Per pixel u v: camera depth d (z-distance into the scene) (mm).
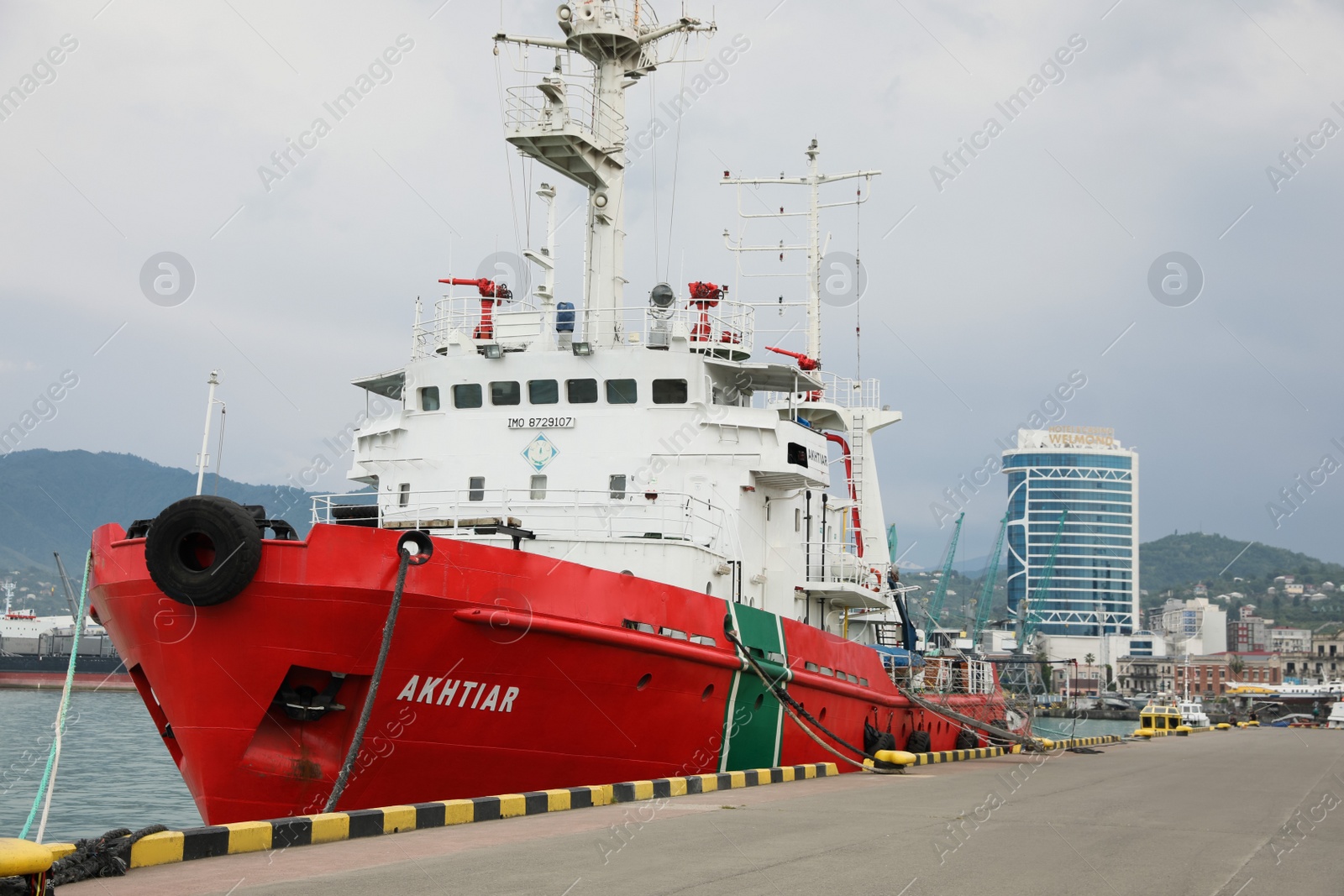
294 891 9133
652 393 22266
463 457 22578
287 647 15219
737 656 19656
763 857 11195
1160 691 161125
